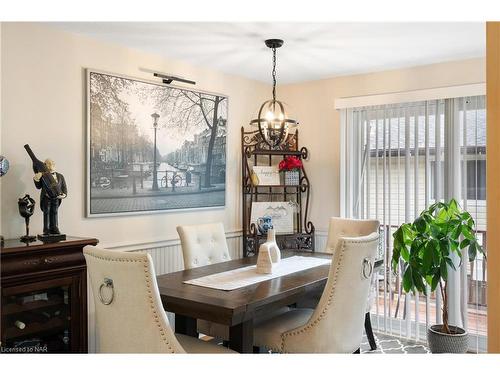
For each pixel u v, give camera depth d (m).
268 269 2.73
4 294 2.37
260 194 4.55
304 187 4.64
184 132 3.88
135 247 3.51
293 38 3.21
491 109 0.71
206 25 2.93
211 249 3.32
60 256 2.59
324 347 2.38
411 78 4.00
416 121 3.95
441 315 3.77
